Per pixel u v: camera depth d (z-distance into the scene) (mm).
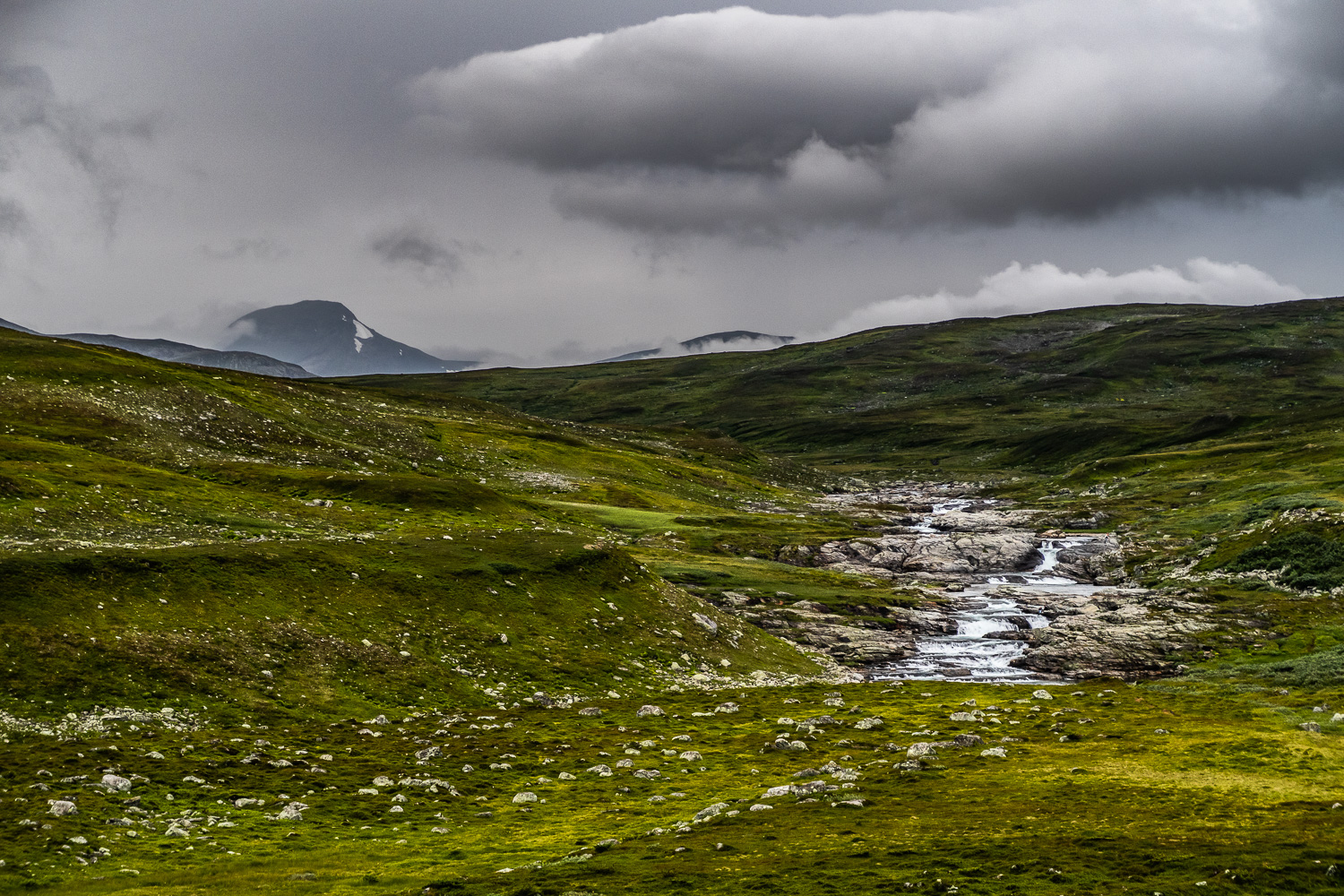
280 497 101625
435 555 75000
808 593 111312
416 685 56594
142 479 92875
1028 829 31984
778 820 33719
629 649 70688
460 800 38188
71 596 51344
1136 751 45469
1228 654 85062
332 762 42344
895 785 39344
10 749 38469
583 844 31812
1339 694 61812
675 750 47219
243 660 52281
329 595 62812
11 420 109500
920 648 95625
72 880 26719
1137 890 25500
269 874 28031
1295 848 29016
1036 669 86375
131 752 39812
